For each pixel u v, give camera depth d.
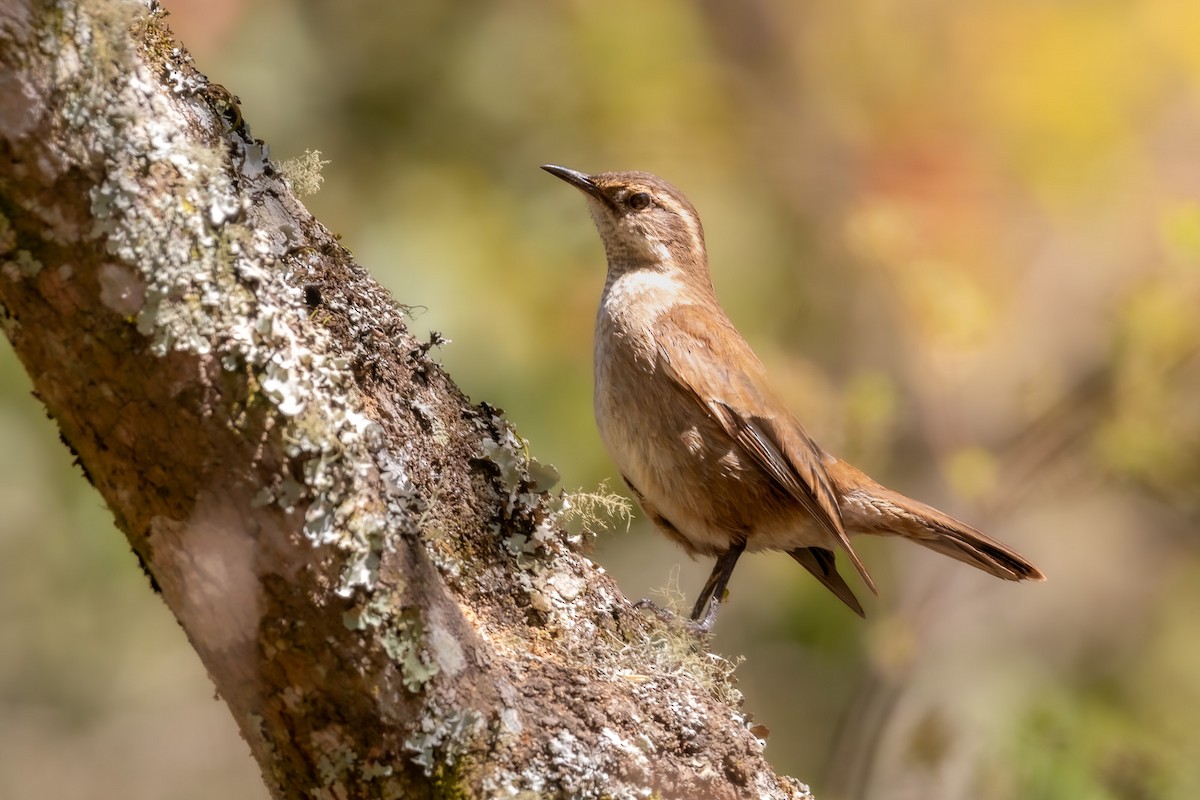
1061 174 12.36
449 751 4.46
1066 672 12.52
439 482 5.32
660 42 12.40
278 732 4.50
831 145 12.54
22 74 3.94
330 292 5.11
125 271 4.08
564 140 12.27
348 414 4.46
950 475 11.95
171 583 4.39
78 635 12.01
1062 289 12.88
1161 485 11.97
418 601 4.44
